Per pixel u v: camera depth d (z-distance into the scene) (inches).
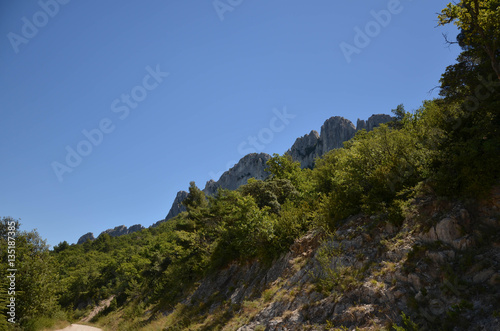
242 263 878.4
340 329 358.0
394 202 466.3
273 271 678.5
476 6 420.8
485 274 303.4
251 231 786.2
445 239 367.2
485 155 384.5
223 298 799.7
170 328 800.3
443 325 281.7
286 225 717.9
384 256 418.3
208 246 1199.6
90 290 2630.4
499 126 426.0
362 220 524.7
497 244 323.0
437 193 420.8
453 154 426.9
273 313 495.8
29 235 939.3
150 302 1519.4
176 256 1636.3
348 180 621.3
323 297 433.4
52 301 929.5
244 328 515.5
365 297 378.3
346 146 1422.2
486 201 364.2
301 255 605.6
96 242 5546.3
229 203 1176.2
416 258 371.9
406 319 303.9
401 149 580.7
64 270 3344.0
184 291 1218.0
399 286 354.0
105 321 1742.1
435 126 519.5
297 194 1180.5
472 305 283.1
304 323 411.8
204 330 642.2
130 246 3804.1
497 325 249.8
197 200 2438.5
